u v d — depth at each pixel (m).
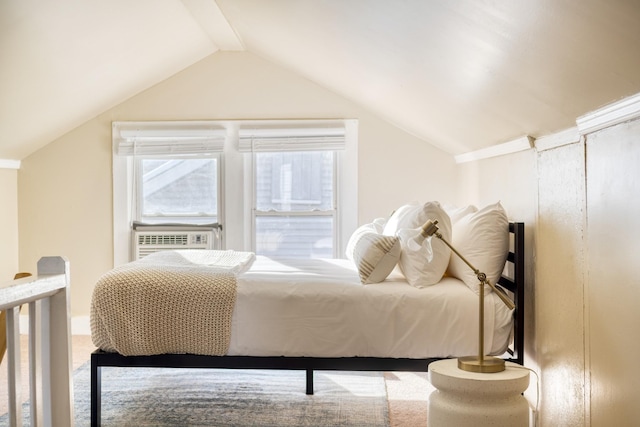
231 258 4.41
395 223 4.04
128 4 3.93
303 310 3.35
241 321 3.37
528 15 1.88
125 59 4.81
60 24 3.73
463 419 2.58
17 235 5.84
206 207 5.92
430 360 3.31
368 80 4.35
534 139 3.23
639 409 1.99
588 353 2.50
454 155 5.48
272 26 4.33
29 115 4.88
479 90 2.99
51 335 1.94
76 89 4.87
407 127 5.41
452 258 3.64
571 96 2.30
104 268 5.86
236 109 5.78
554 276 2.96
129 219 5.89
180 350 3.41
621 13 1.54
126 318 3.38
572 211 2.71
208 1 4.27
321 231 5.84
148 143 5.81
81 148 5.82
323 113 5.73
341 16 3.12
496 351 3.29
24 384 4.18
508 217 3.81
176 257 4.30
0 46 3.63
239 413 3.67
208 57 5.78
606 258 2.29
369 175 5.70
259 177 5.86
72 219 5.84
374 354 3.33
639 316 2.00
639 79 1.81
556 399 2.94
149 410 3.71
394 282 3.50
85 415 3.62
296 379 4.39
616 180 2.19
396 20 2.69
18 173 5.83
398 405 3.84
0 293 1.59
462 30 2.35
